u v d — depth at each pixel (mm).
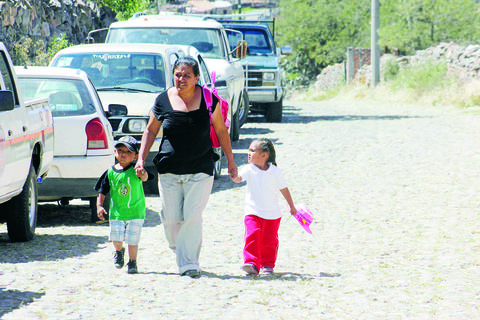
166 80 35531
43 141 25047
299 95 145250
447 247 23891
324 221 28219
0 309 16562
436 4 125812
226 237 25531
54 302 17266
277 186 20438
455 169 39500
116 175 19984
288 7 187875
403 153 45750
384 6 135250
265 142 20469
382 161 42688
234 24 67938
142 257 22297
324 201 31953
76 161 27156
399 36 127812
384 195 33125
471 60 95125
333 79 151500
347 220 28328
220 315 16594
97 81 35562
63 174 27062
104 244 23891
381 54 136875
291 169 40219
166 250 23328
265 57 65938
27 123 23391
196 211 19719
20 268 20422
